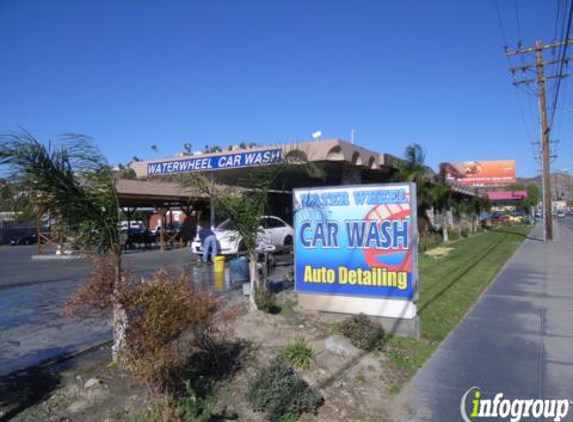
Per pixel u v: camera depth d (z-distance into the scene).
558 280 13.28
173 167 18.36
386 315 7.84
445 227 28.98
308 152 14.62
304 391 4.80
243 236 8.62
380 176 23.75
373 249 8.07
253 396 4.80
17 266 20.16
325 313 8.51
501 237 34.97
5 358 6.48
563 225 64.69
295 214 8.90
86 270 17.72
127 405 4.77
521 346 6.96
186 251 26.05
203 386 5.21
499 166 79.81
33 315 9.29
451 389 5.37
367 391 5.30
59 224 5.78
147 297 4.63
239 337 6.90
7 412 4.68
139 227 37.78
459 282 12.91
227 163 16.89
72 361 6.29
